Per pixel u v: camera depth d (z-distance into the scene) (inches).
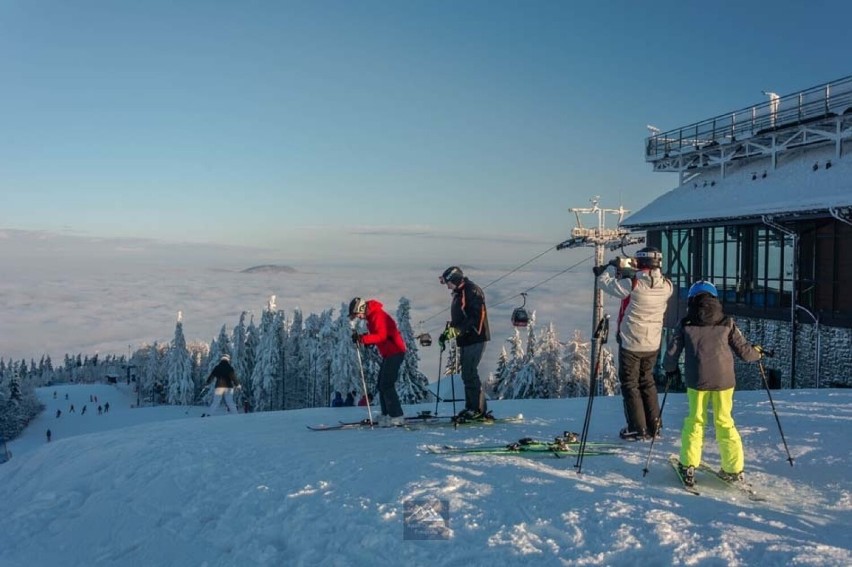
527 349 1680.6
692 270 1156.5
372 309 372.5
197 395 4099.4
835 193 836.0
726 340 232.8
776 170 1066.7
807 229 903.7
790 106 1048.2
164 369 4525.1
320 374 2413.9
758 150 1123.3
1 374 3850.9
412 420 387.2
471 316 359.6
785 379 939.3
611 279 297.7
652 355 300.4
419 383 1691.7
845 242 844.0
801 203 857.5
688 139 1304.1
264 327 2967.5
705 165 1259.8
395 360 374.0
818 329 882.1
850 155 941.8
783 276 948.0
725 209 1022.4
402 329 1690.5
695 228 1144.2
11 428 3491.6
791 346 924.0
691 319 237.0
